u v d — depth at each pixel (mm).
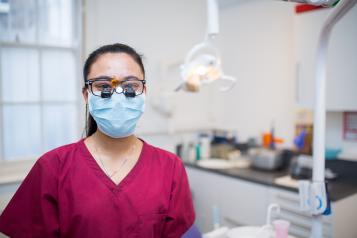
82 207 902
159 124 2891
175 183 1046
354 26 1933
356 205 1935
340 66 2008
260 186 2148
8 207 951
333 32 2027
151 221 938
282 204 2012
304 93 2186
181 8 3037
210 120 3277
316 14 2092
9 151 2314
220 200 2453
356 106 1944
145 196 959
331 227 1774
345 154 2281
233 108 3137
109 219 911
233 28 3119
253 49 2926
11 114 2303
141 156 1037
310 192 982
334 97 2049
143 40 2789
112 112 958
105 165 990
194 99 3146
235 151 2871
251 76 2951
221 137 3119
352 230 1917
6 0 2211
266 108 2822
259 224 2160
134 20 2730
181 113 3055
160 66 2863
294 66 2420
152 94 2848
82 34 2447
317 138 974
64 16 2447
